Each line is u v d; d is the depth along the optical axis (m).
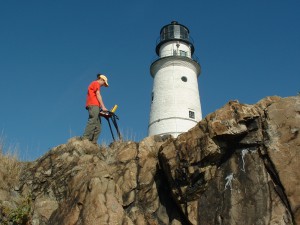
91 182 7.96
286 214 6.70
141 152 9.42
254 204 7.07
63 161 9.38
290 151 7.12
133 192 8.70
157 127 24.88
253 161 7.45
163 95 25.77
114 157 9.66
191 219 7.66
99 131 10.85
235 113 7.73
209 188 7.77
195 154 7.86
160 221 8.32
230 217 7.17
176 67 26.61
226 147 7.79
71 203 8.05
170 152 8.35
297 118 7.38
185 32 29.39
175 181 8.12
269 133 7.45
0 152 9.79
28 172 9.30
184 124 24.48
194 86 26.62
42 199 8.80
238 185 7.40
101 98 10.98
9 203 8.43
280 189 6.95
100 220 7.34
